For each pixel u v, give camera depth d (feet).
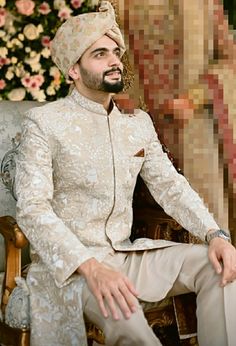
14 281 10.05
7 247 10.07
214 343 9.20
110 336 8.82
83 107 10.11
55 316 9.53
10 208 11.52
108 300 8.66
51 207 9.57
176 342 10.91
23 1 17.25
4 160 11.47
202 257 9.50
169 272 9.57
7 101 12.01
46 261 9.13
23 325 9.63
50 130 9.86
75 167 9.84
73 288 9.16
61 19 17.46
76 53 9.89
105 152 9.97
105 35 9.90
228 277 9.12
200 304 9.38
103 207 9.92
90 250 9.78
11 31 17.39
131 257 9.93
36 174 9.59
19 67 17.53
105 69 9.86
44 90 17.70
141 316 8.77
